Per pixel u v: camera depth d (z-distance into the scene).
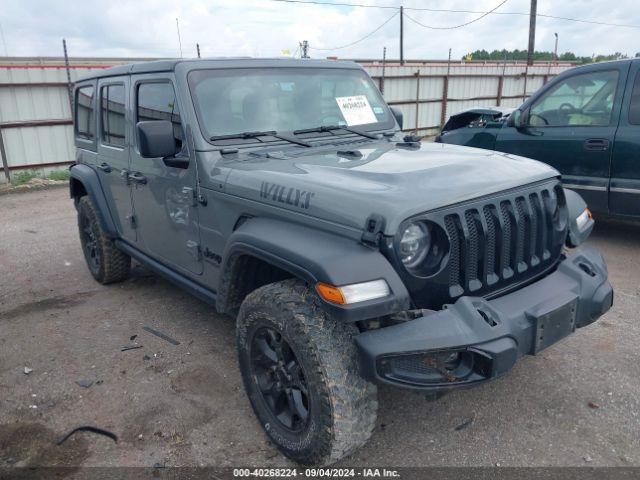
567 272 2.66
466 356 2.22
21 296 4.88
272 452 2.68
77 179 4.90
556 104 5.55
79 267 5.65
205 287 3.43
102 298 4.75
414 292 2.26
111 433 2.84
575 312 2.52
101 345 3.86
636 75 4.96
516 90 21.56
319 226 2.37
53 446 2.78
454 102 19.27
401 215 2.16
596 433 2.72
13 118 11.27
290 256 2.29
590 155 5.27
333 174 2.62
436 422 2.86
